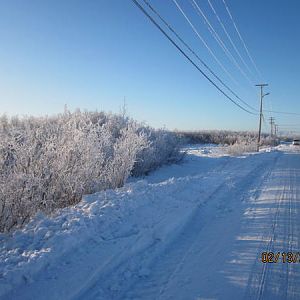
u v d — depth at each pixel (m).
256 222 8.06
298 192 12.52
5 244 5.30
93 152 9.14
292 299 4.41
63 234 5.44
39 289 4.20
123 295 4.45
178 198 9.80
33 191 6.97
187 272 5.18
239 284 4.78
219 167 20.91
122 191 8.84
